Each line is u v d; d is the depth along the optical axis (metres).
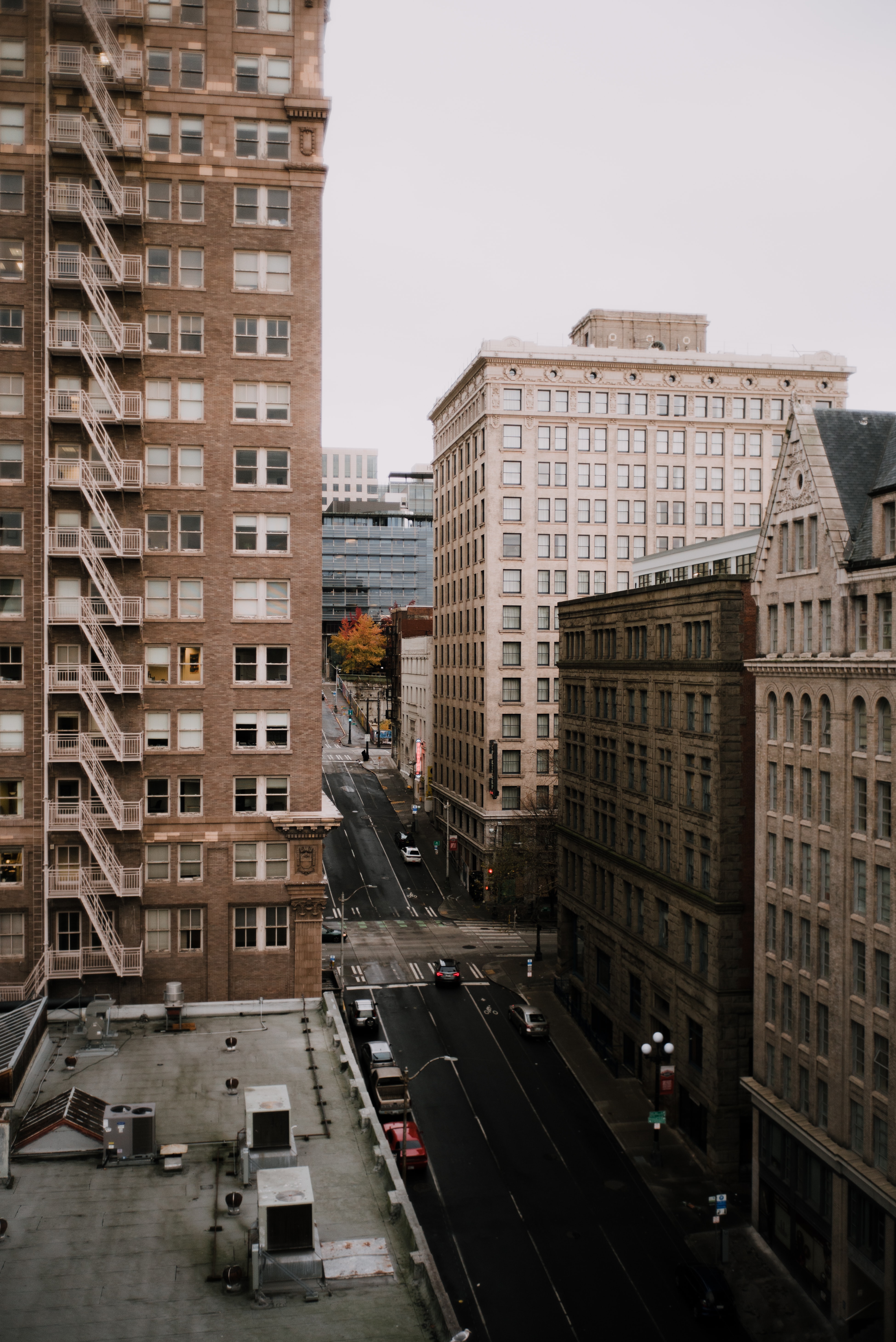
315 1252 22.73
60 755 41.16
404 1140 44.41
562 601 97.25
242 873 43.41
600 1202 43.88
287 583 44.03
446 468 117.06
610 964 61.97
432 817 119.19
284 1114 27.53
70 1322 21.05
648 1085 54.56
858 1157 36.44
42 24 40.47
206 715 43.31
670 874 52.62
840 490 40.81
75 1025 39.19
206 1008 41.22
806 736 41.47
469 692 103.44
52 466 41.34
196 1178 27.20
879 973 35.69
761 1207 42.91
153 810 43.06
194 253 43.25
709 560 61.97
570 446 100.00
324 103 43.22
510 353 98.31
